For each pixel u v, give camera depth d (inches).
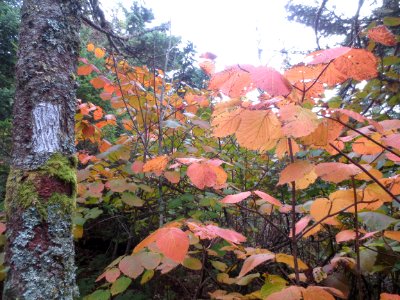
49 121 35.0
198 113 66.9
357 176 27.2
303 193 51.8
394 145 21.4
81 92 115.0
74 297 32.5
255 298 31.0
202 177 29.6
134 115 59.4
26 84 35.8
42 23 37.7
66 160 35.2
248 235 54.2
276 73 17.5
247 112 21.3
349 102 51.2
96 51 57.4
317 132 22.3
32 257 30.4
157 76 58.7
